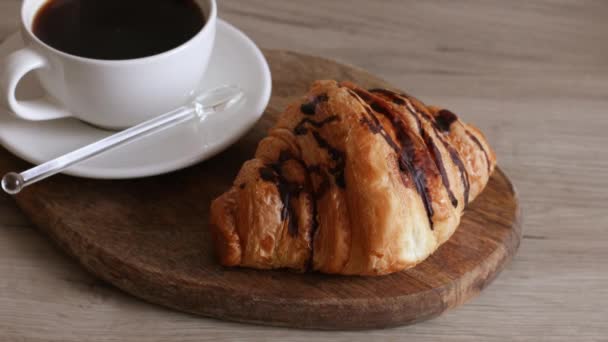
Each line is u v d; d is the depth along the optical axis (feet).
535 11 2.78
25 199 2.04
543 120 2.44
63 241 2.01
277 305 1.92
